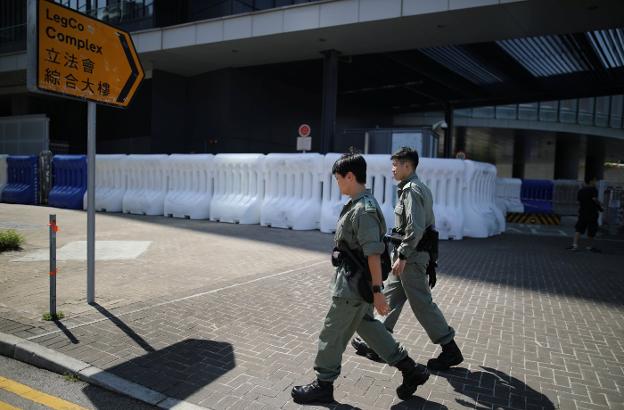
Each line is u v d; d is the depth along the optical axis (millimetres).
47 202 15914
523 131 36250
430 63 21844
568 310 5055
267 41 17641
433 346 3902
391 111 34188
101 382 3123
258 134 22984
